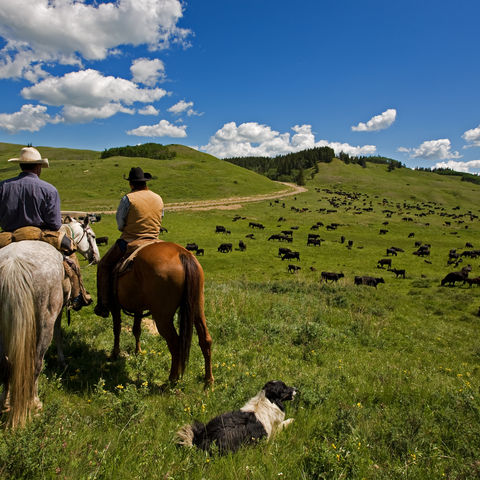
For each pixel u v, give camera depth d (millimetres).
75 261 4910
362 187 152125
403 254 46312
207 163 148625
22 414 3148
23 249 3627
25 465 2477
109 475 2605
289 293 17062
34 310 3428
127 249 5004
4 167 127562
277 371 6125
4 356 3221
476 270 37344
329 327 10453
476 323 15555
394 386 5785
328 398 4910
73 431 3166
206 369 4824
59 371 4902
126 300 4973
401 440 3711
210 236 51719
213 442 3164
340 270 35531
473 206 115000
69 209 67250
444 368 8398
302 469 2998
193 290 4520
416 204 110625
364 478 2883
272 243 49938
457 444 3873
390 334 11102
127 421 3471
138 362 5184
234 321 8492
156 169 118688
